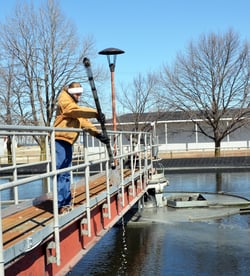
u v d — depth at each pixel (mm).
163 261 10969
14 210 5719
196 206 17344
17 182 3834
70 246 5648
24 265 4203
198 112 37562
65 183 5711
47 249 4770
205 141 44500
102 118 5703
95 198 6801
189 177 28062
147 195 17297
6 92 32312
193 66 37312
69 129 5238
